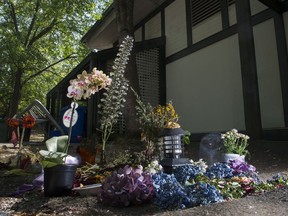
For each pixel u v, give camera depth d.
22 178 3.33
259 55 6.53
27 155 3.94
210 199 2.05
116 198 2.13
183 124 8.77
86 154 3.62
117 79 3.42
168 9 10.05
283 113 5.94
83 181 2.77
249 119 5.23
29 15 20.14
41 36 20.45
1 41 16.08
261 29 6.54
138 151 3.49
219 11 7.79
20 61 16.45
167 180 2.33
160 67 9.74
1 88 20.31
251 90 5.21
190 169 2.53
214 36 7.88
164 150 2.87
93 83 2.83
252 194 2.29
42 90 25.50
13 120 4.45
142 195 2.14
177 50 9.34
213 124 7.73
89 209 2.12
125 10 7.91
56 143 2.71
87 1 17.12
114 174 2.25
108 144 5.99
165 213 1.91
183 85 8.93
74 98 2.85
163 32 10.22
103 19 12.13
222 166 2.75
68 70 24.62
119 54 3.47
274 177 2.69
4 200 2.52
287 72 5.90
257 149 4.62
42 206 2.29
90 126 8.24
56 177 2.55
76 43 21.52
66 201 2.35
